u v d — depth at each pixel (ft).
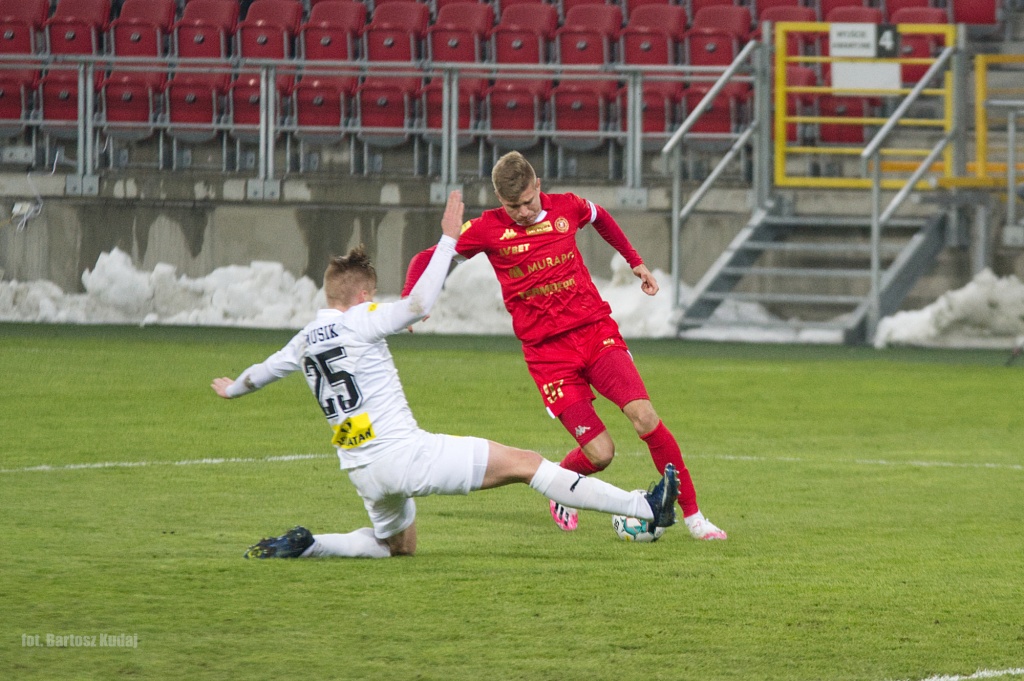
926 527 68.54
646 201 178.19
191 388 122.31
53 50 207.21
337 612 51.08
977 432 102.73
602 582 56.08
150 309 184.55
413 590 54.44
